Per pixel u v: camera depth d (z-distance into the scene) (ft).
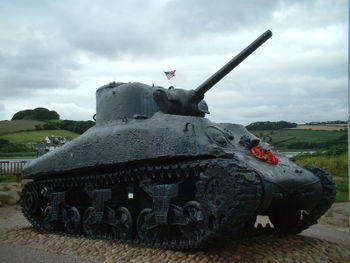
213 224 29.48
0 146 148.66
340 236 44.55
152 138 33.71
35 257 32.81
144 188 34.86
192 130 32.89
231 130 40.16
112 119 41.32
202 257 29.58
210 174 29.25
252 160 33.30
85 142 39.75
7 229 46.85
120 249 34.09
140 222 35.53
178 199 33.01
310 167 39.09
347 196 72.79
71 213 42.93
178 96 37.60
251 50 36.24
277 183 31.22
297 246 34.58
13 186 78.79
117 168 37.86
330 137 172.96
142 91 41.75
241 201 27.43
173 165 32.40
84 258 32.17
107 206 38.52
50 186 45.50
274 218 41.19
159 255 31.12
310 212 39.04
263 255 30.63
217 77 37.35
